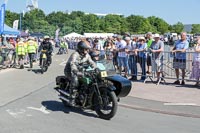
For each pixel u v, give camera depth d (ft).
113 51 50.06
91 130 22.41
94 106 26.25
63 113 27.40
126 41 47.62
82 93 26.66
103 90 25.31
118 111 28.71
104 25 333.21
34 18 291.17
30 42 66.49
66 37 215.51
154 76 43.80
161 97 34.24
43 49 59.57
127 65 46.93
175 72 42.37
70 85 27.43
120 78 26.37
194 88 39.42
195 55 39.99
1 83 44.75
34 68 67.67
